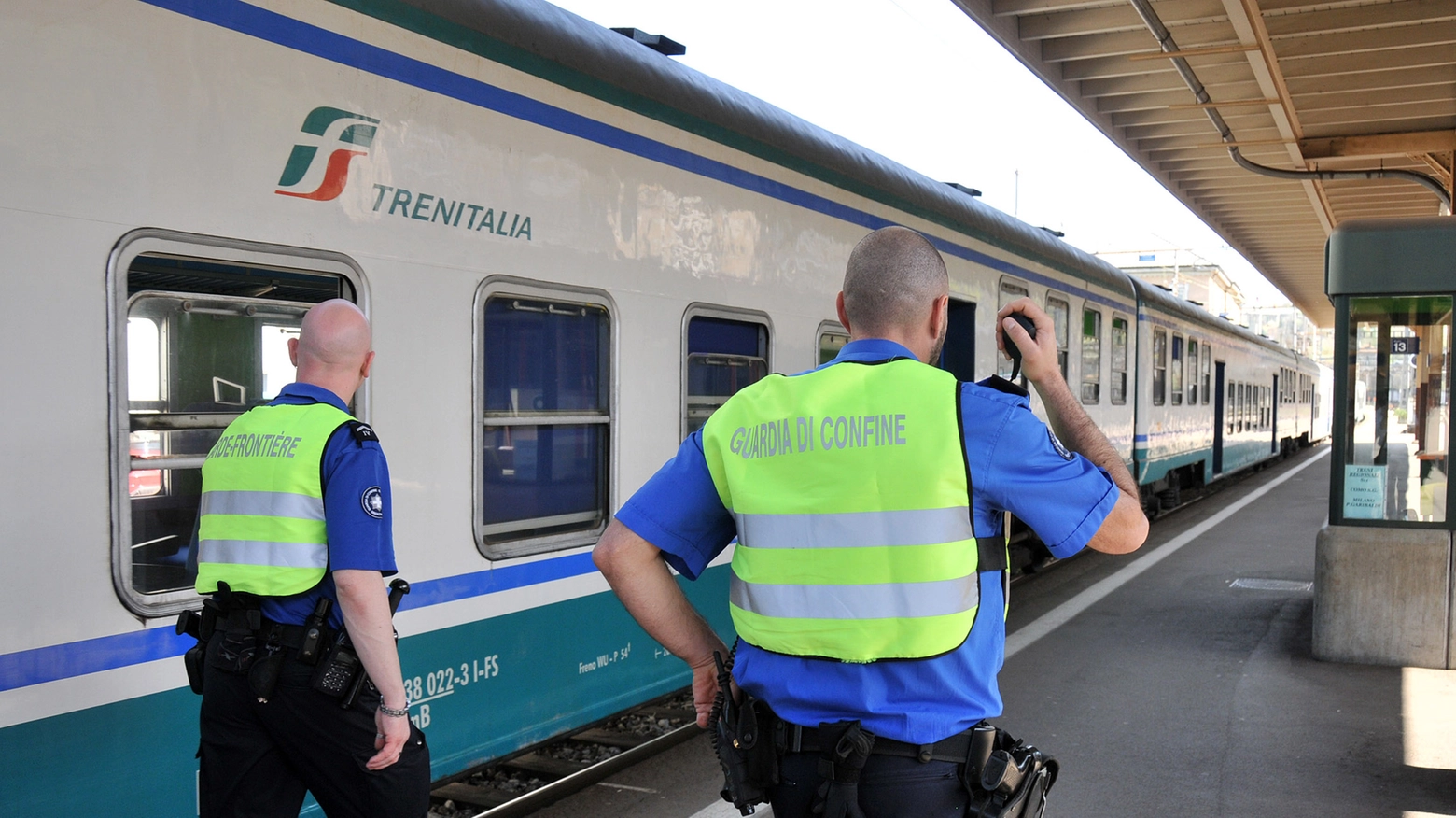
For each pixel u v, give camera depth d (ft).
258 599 8.48
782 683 5.87
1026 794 6.01
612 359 15.28
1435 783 15.94
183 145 9.84
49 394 8.86
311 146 11.00
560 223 14.28
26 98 8.72
